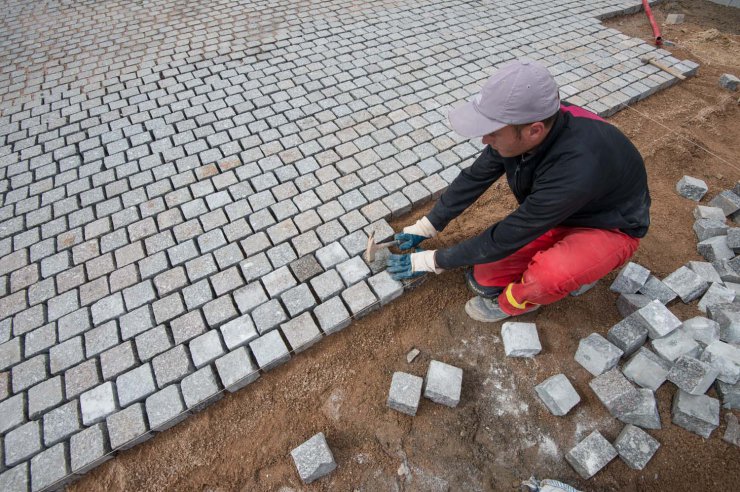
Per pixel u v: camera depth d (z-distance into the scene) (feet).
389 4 18.22
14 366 7.76
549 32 16.66
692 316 8.30
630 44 16.10
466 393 7.50
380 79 13.85
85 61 14.82
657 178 11.14
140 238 9.55
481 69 14.46
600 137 5.49
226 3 18.10
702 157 11.73
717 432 6.90
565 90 13.56
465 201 8.00
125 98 13.15
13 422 7.13
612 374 7.31
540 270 6.81
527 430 7.09
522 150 5.75
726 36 16.88
